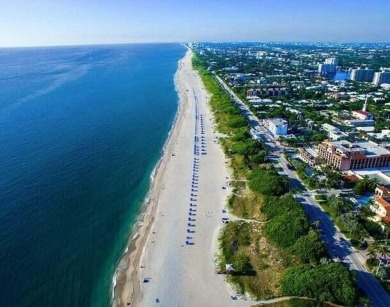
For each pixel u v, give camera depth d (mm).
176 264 93312
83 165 152625
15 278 87625
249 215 115438
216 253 97375
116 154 167125
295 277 81875
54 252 97625
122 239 104562
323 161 153000
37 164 150875
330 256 94438
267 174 133625
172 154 169375
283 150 175500
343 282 78500
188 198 127188
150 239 104125
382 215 112188
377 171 146250
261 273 88688
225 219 113625
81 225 110500
